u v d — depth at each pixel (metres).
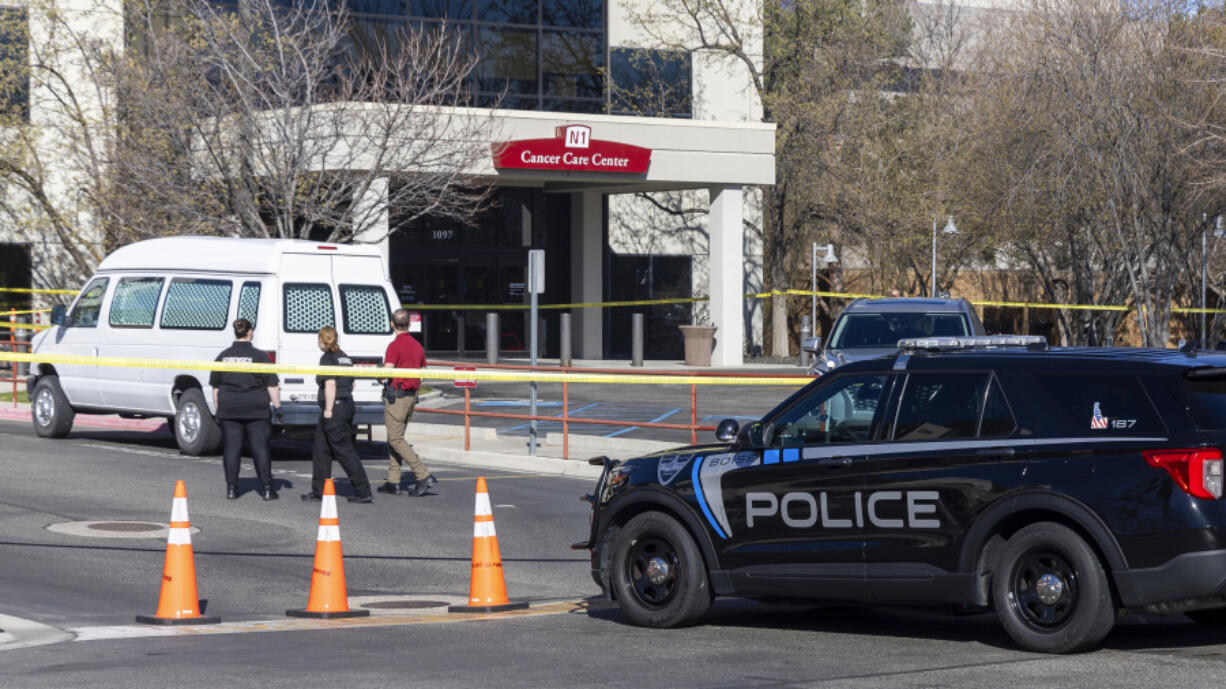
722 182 85.38
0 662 19.36
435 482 40.28
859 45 98.94
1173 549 18.45
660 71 98.00
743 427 22.20
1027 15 91.44
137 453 46.84
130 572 28.03
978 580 19.94
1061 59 84.88
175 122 63.69
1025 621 19.64
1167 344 87.81
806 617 24.19
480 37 89.56
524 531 34.25
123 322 48.28
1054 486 19.23
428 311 95.25
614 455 48.62
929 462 20.33
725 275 86.62
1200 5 82.06
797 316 110.50
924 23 110.62
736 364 86.81
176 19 71.44
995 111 90.31
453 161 70.88
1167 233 87.56
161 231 64.25
